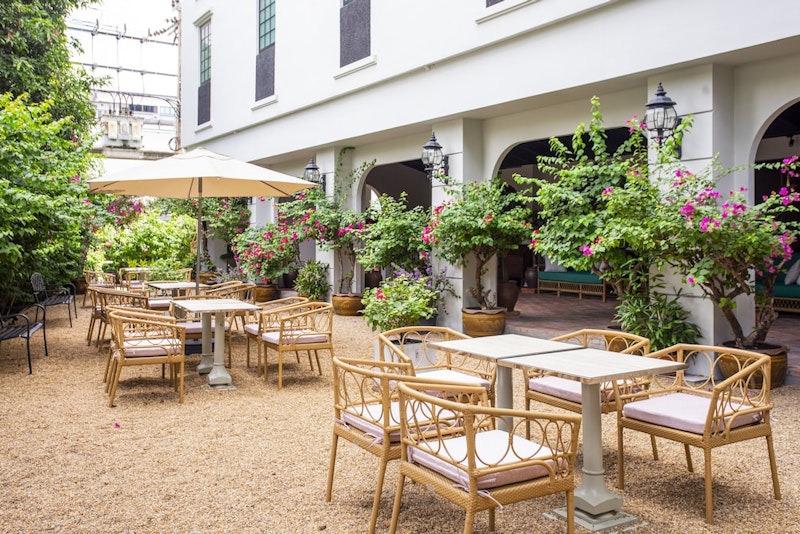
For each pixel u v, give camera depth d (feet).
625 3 20.15
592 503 9.75
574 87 21.93
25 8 35.09
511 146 27.14
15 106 22.53
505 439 9.15
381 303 18.95
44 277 32.17
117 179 19.85
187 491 11.10
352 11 32.55
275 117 40.09
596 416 9.95
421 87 28.58
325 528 9.71
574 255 20.54
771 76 18.44
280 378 18.69
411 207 50.67
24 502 10.62
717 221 15.94
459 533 9.50
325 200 36.32
